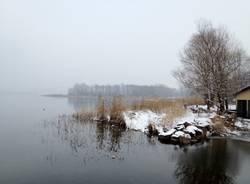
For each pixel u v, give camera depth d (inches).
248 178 463.8
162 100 1269.7
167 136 741.3
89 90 6176.2
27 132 852.6
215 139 770.8
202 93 1190.3
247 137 800.9
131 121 975.6
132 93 4530.0
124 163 538.0
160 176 469.1
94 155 591.2
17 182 435.5
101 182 437.4
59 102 2952.8
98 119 1109.1
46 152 610.9
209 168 514.6
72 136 789.9
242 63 1330.0
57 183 431.5
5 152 609.0
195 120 896.9
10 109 1770.4
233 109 1238.3
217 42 1163.9
